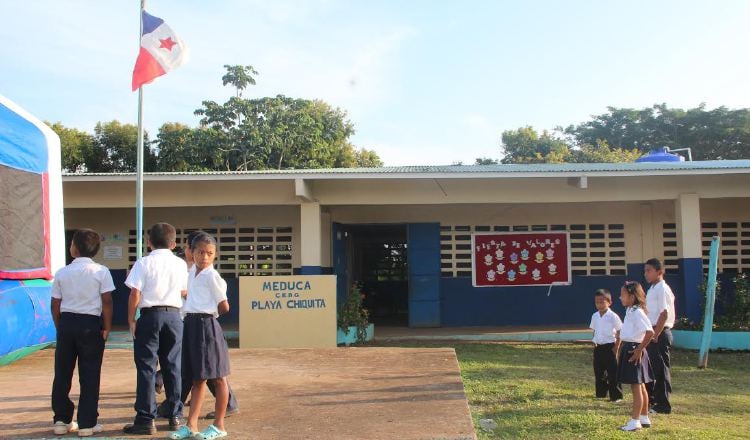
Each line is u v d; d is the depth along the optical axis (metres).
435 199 13.00
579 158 34.78
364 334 12.44
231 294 14.70
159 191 12.91
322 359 8.19
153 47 10.04
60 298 4.86
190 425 4.72
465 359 10.36
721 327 11.76
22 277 8.50
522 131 38.38
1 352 7.70
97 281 4.88
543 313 14.59
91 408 4.78
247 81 28.19
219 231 14.86
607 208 14.74
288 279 11.03
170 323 5.01
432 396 6.00
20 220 8.55
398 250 17.81
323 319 10.98
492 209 14.80
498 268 14.71
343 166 31.25
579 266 14.70
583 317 14.55
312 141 28.36
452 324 14.64
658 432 6.18
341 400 5.88
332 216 14.69
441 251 14.76
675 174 11.95
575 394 7.83
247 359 8.25
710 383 8.84
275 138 27.00
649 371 6.47
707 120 36.62
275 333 10.95
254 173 11.89
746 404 7.55
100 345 4.89
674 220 14.62
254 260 14.77
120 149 30.06
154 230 5.18
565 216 14.77
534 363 10.05
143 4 10.21
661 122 37.97
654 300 7.16
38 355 8.88
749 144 35.62
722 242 14.69
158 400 5.98
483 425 6.40
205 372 4.65
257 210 14.87
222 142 26.45
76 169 29.80
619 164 14.28
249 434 4.81
